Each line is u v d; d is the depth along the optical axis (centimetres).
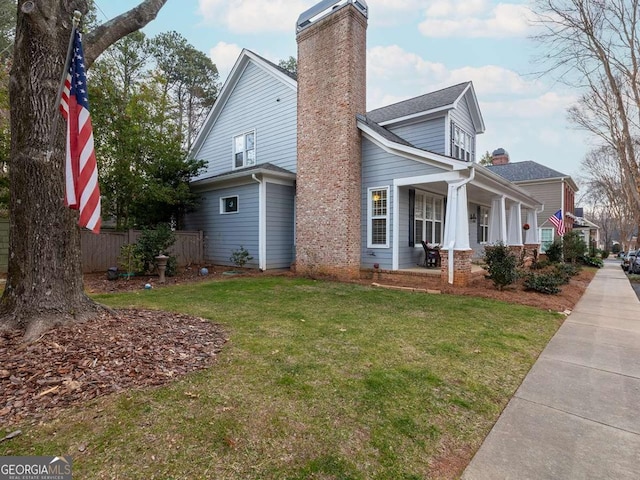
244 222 1176
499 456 210
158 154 1145
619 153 1257
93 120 1048
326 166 965
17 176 371
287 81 1200
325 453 202
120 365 297
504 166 2402
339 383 292
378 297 686
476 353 380
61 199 383
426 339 422
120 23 436
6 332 341
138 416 228
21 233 367
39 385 258
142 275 963
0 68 1062
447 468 198
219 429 219
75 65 364
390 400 269
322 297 677
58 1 383
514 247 1270
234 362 328
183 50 2281
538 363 366
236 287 788
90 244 999
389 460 201
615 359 381
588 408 272
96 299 630
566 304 679
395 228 917
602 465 203
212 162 1552
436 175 843
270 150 1285
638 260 1488
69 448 195
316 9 985
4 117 1020
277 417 236
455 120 1237
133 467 182
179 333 393
